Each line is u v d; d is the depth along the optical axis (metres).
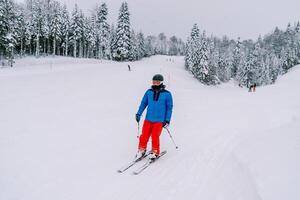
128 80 30.06
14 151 6.23
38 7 73.81
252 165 5.03
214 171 5.47
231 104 18.08
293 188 3.75
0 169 5.21
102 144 7.24
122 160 6.09
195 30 78.44
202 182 4.96
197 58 61.56
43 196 4.33
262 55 94.75
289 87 37.44
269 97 23.67
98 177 5.11
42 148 6.59
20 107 11.88
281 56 106.81
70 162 5.80
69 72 34.88
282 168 4.45
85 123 9.66
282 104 17.95
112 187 4.73
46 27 73.12
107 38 79.69
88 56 84.75
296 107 15.77
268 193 3.87
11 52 52.28
